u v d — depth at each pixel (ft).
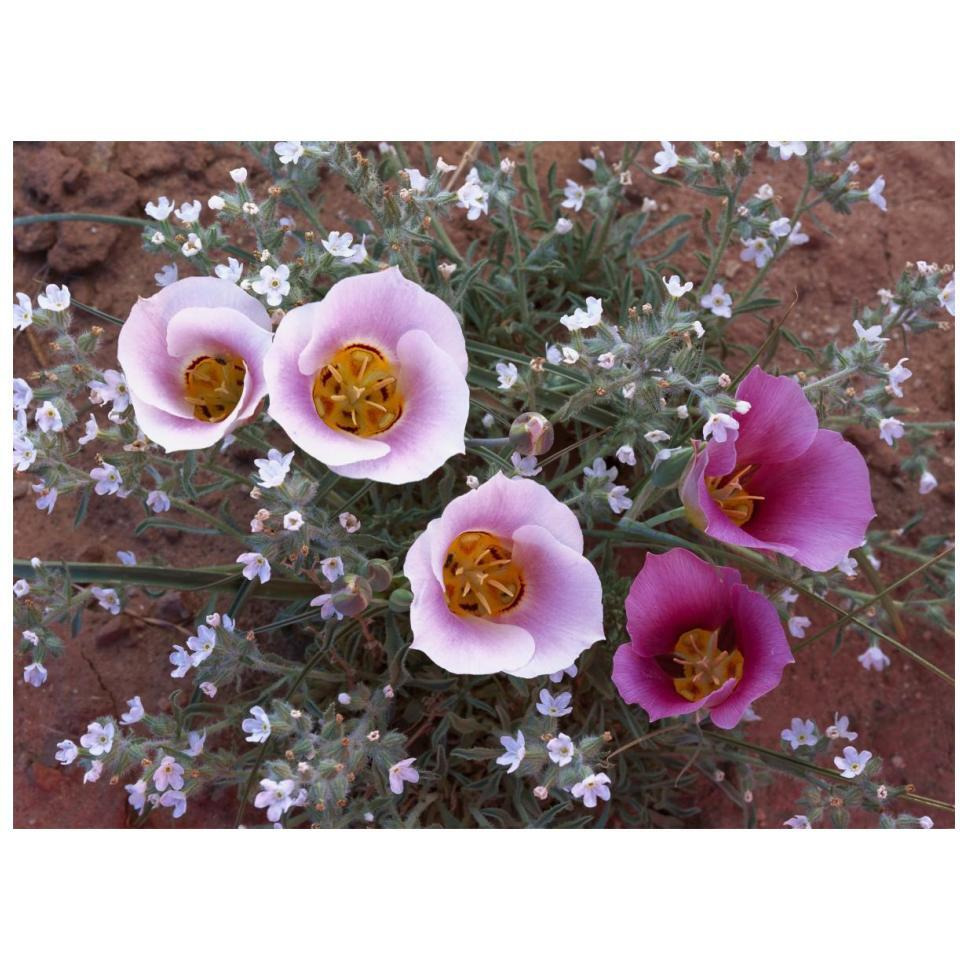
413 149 1.63
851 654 1.48
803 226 1.66
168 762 1.09
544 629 0.97
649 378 1.05
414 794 1.31
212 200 1.11
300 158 1.17
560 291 1.46
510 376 1.11
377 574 1.03
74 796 1.36
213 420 1.01
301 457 1.33
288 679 1.25
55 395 1.08
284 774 1.01
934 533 1.54
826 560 1.02
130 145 1.60
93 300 1.55
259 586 1.17
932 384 1.60
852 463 1.04
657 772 1.32
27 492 1.47
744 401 1.01
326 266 1.09
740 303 1.41
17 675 1.40
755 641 1.03
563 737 1.03
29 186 1.55
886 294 1.28
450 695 1.31
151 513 1.46
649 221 1.66
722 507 1.08
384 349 1.00
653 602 1.05
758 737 1.44
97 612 1.42
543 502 0.96
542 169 1.66
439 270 1.18
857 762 1.12
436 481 1.35
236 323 0.97
